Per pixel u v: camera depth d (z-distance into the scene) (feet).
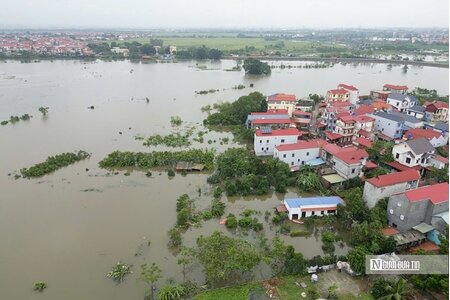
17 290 146.82
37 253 168.86
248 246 155.53
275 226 191.01
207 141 314.76
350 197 192.85
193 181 242.58
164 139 311.06
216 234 159.74
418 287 136.56
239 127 347.36
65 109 415.85
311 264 153.99
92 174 252.01
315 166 244.83
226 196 223.30
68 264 161.79
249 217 196.65
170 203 214.07
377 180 192.24
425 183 225.76
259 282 147.02
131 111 410.31
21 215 199.72
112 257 166.30
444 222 168.35
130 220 196.03
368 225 171.42
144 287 148.05
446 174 225.15
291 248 155.94
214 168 259.60
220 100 461.37
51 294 144.87
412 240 165.99
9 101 446.60
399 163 242.99
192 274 155.02
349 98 424.46
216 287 146.41
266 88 555.69
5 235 181.98
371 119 309.42
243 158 257.75
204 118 384.06
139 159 265.95
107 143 307.78
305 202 197.47
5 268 159.12
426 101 414.82
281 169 238.07
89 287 148.46
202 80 620.49
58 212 203.41
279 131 278.46
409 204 169.58
